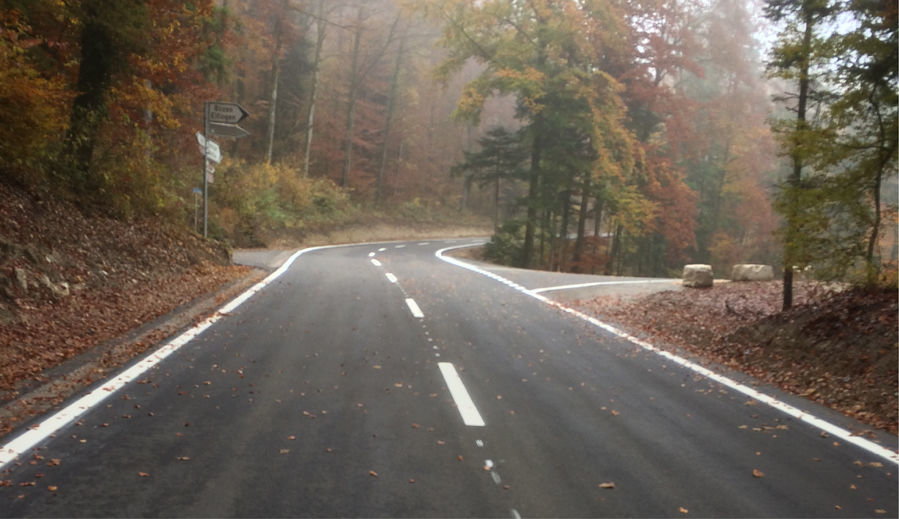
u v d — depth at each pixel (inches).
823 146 354.3
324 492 155.2
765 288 594.2
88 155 508.1
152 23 568.1
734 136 1694.1
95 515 137.7
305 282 577.6
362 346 329.4
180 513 140.8
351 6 1596.9
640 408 243.4
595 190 1391.5
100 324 332.5
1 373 238.4
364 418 214.1
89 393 225.6
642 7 1354.6
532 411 231.6
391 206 2069.4
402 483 162.6
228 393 235.9
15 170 413.1
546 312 482.3
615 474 175.6
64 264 386.6
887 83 354.6
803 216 357.4
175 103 751.1
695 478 175.3
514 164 1573.6
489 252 1407.5
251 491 153.9
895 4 347.6
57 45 507.8
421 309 459.5
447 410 227.1
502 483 165.8
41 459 166.7
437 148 2532.0
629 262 2017.7
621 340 383.6
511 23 1235.2
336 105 1988.2
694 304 514.3
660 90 1414.9
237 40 867.4
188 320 369.7
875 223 351.9
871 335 297.4
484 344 351.6
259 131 1656.0
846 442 211.2
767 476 178.9
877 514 155.6
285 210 1354.6
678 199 1493.6
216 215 950.4
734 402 257.6
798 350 327.0
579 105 1239.5
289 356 299.4
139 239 508.4
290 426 202.5
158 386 239.3
